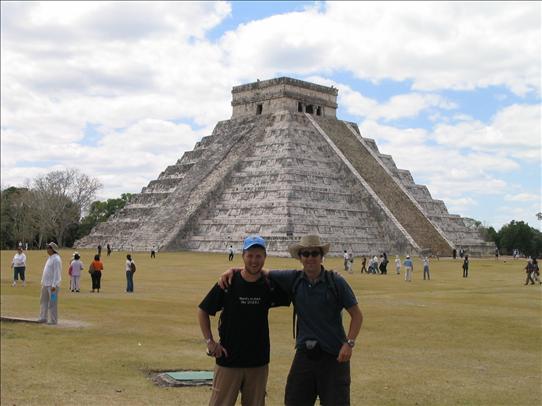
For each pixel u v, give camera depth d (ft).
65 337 77.82
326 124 382.63
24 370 61.31
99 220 520.42
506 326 88.74
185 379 57.88
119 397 52.34
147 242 337.52
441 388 55.57
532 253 503.20
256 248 34.76
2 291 132.57
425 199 391.45
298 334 36.45
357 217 330.95
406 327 87.56
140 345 73.20
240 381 35.55
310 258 35.65
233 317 35.35
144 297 123.75
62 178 428.15
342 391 35.50
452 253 326.44
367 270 225.35
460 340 78.13
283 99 374.22
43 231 423.23
